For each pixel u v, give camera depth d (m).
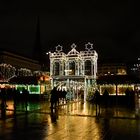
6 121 17.77
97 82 39.38
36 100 41.41
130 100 36.06
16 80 43.41
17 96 30.19
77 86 43.66
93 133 13.73
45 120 18.59
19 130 14.38
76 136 12.83
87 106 31.62
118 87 38.88
